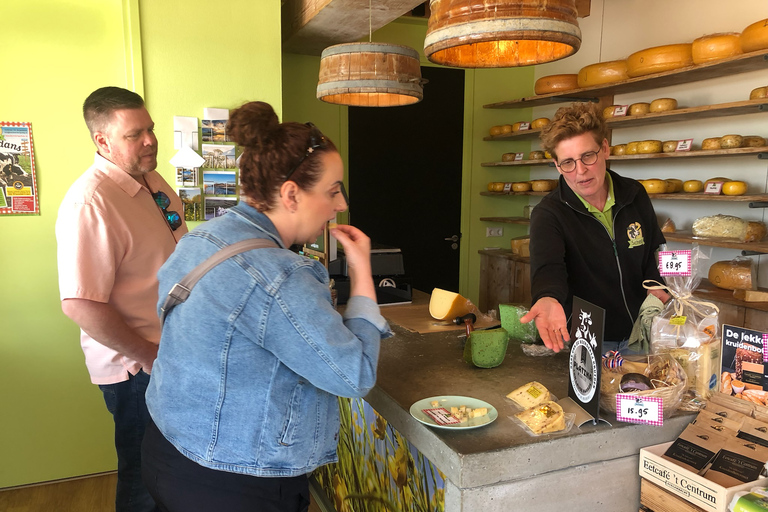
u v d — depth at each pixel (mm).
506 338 1713
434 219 5055
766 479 1146
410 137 4855
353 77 2346
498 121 5180
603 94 4238
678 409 1393
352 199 4734
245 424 1053
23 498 2746
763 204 3004
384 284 2906
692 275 1498
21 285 2729
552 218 1955
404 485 1640
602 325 1250
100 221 1767
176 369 1058
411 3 3105
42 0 2627
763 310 2840
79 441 2926
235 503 1096
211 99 3016
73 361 2855
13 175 2656
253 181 1061
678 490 1215
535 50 1663
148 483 1200
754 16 3303
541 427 1248
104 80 2777
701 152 3301
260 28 3076
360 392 1020
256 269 990
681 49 3455
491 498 1179
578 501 1275
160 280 1081
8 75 2607
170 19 2885
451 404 1399
